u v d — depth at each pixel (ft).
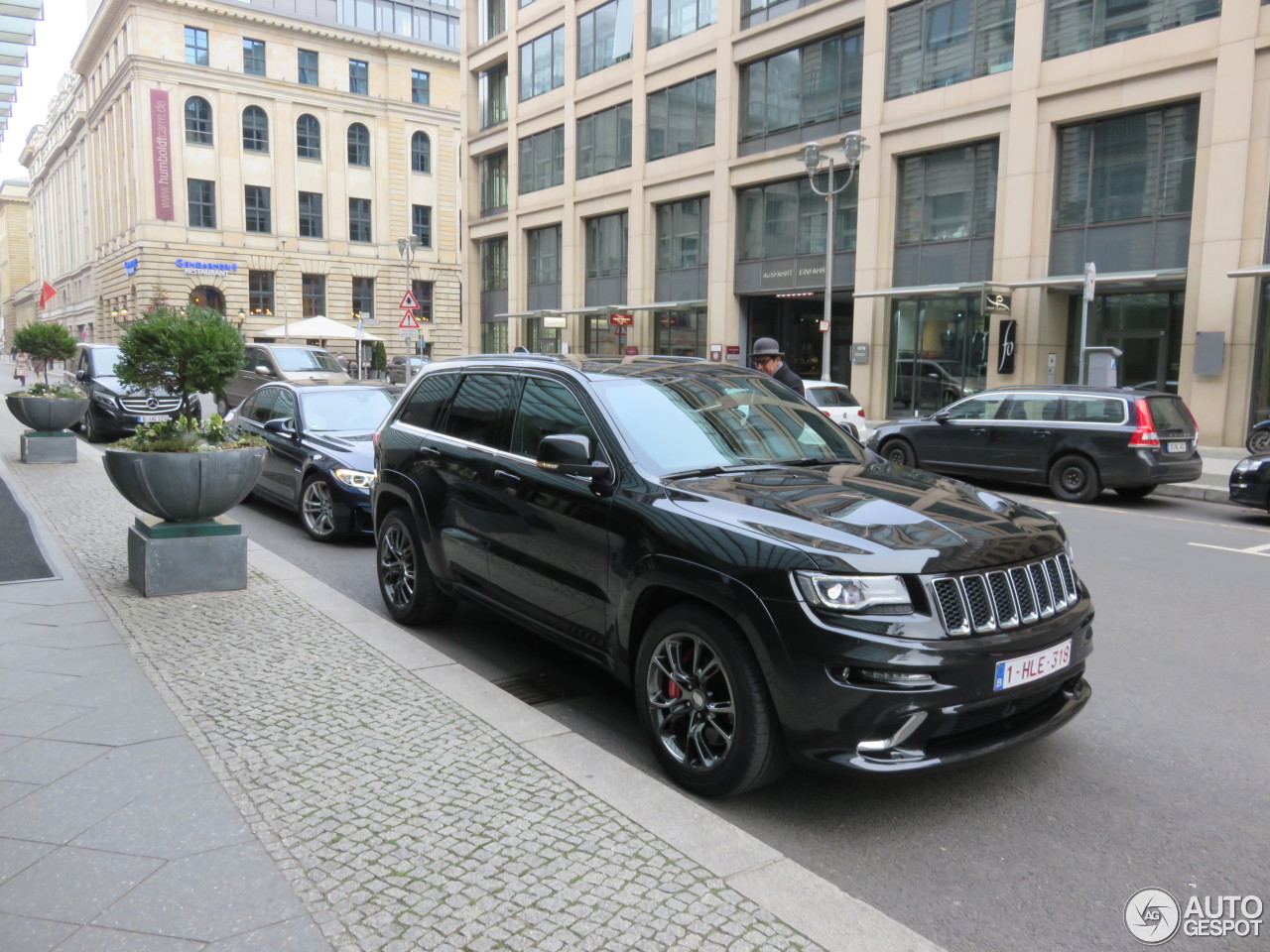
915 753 10.38
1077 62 61.77
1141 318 63.00
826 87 79.25
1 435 51.47
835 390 52.65
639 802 10.77
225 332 20.72
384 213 202.49
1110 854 10.68
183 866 9.20
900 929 8.52
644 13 97.09
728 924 8.45
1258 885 10.08
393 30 205.26
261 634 16.84
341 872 9.14
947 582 10.59
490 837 9.86
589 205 107.76
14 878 8.95
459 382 18.17
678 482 13.01
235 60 184.65
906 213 74.13
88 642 16.11
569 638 14.14
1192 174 57.88
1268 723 14.69
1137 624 20.36
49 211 307.99
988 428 44.21
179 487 19.04
